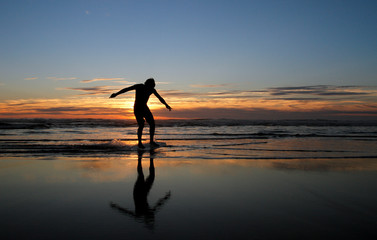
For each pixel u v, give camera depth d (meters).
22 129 13.01
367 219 1.86
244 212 1.98
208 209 2.05
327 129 14.90
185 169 3.69
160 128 15.49
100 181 2.97
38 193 2.47
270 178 3.17
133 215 1.91
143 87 6.19
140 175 3.30
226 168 3.78
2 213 1.93
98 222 1.77
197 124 20.92
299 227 1.70
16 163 4.10
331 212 2.00
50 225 1.70
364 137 9.40
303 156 4.94
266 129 14.77
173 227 1.69
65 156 4.84
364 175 3.35
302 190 2.63
